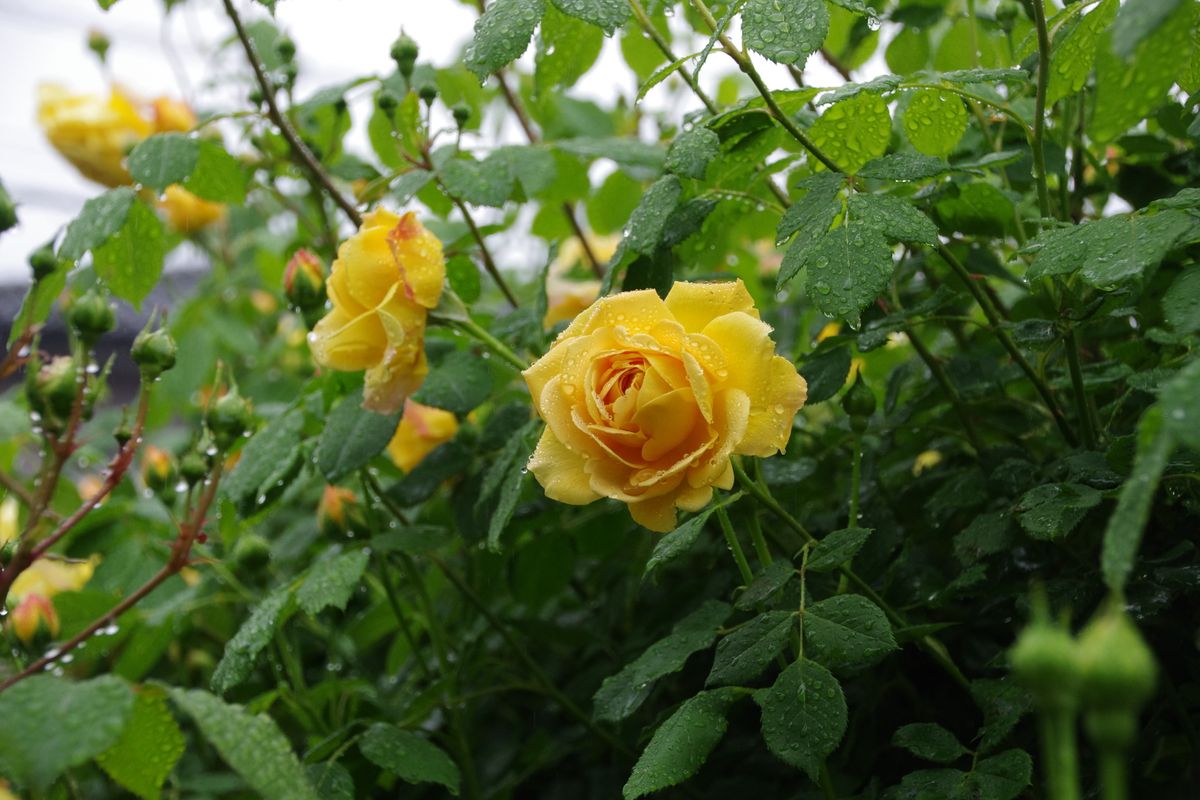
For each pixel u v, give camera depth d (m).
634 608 0.68
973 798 0.44
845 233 0.46
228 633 0.79
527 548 0.66
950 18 0.66
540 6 0.48
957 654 0.56
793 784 0.57
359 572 0.56
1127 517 0.34
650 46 0.72
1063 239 0.44
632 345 0.44
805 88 0.49
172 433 1.05
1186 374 0.34
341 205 0.67
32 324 0.54
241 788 0.66
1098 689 0.29
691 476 0.44
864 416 0.52
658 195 0.53
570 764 0.68
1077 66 0.49
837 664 0.45
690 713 0.45
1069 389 0.57
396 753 0.53
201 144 0.63
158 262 0.62
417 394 0.58
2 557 0.50
